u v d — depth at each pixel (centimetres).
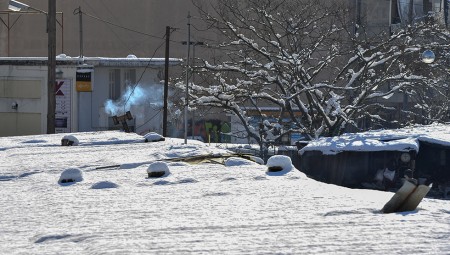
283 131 4325
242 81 4134
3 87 5134
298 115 6003
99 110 5016
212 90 4069
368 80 4184
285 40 5834
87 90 4866
